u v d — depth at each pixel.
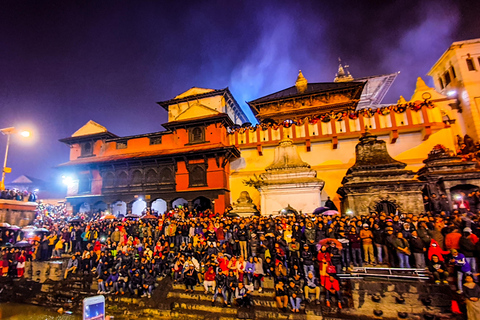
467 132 26.09
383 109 25.77
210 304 12.85
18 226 23.31
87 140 32.59
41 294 16.12
